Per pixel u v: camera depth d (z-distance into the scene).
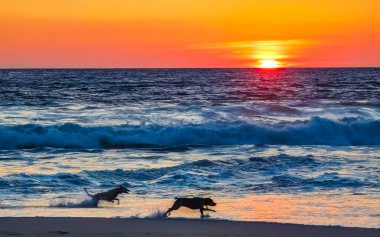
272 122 60.62
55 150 50.78
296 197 29.50
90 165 41.88
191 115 70.62
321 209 26.17
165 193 31.14
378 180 34.28
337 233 20.22
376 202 28.00
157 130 58.28
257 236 19.64
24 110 79.44
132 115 70.69
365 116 71.56
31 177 33.94
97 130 57.50
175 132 57.94
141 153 49.06
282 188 32.25
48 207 26.53
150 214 24.39
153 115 70.69
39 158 45.59
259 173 37.25
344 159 43.06
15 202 27.89
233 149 51.38
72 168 40.28
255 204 27.52
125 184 33.56
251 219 23.64
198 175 36.00
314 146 54.12
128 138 57.06
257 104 79.12
